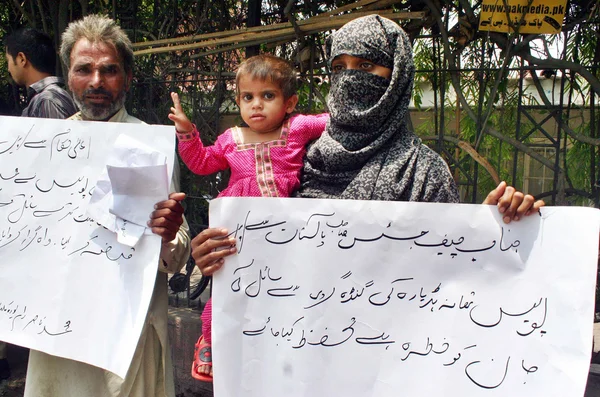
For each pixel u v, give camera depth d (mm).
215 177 3658
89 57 2014
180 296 4051
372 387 1583
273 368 1627
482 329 1548
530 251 1533
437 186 1624
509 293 1543
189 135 1984
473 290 1562
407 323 1586
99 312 1833
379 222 1598
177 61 3750
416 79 3732
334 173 1735
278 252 1646
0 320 1882
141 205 1828
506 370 1521
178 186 2086
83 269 1873
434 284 1582
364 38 1629
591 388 2781
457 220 1570
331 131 1750
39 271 1900
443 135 3016
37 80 3311
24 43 3238
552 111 2895
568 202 3152
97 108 2062
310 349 1615
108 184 1876
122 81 2111
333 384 1600
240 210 1660
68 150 1954
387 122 1649
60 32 4145
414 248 1589
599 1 2701
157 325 2068
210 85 3734
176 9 3730
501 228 1551
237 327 1648
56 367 2070
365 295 1605
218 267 1658
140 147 1865
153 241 1825
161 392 2119
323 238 1628
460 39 3012
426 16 3055
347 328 1608
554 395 1480
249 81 1906
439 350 1562
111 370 1769
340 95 1671
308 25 3014
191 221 3793
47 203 1942
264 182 1846
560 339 1496
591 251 1490
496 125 3617
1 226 1945
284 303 1638
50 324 1852
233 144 1970
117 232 1814
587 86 3221
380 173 1634
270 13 3617
